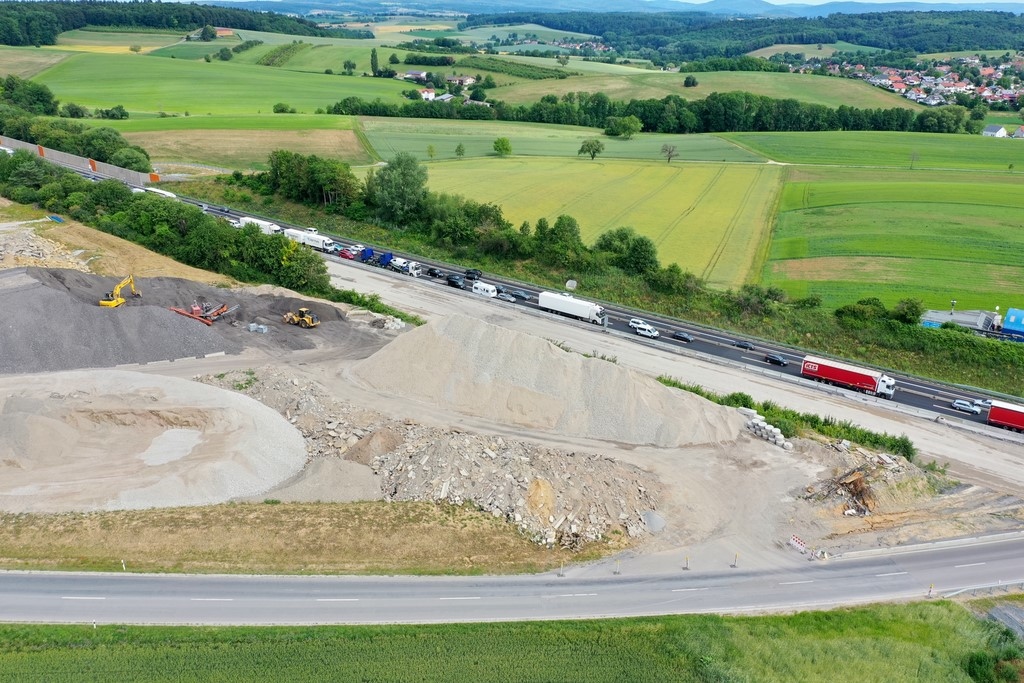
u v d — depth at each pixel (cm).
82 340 6147
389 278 9006
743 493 4956
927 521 4806
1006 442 5912
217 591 3819
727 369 7025
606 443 5441
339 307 7706
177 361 6294
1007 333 7538
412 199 10825
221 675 3294
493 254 9794
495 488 4538
